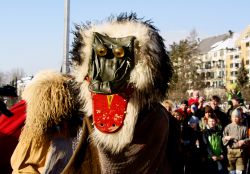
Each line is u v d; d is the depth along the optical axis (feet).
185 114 31.17
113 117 6.54
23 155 9.71
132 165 6.79
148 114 6.76
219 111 35.27
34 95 9.27
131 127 6.54
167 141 7.69
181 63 211.41
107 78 6.45
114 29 6.79
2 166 11.33
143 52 6.57
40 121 9.30
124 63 6.48
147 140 6.79
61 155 9.54
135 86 6.56
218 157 29.91
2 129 11.19
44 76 9.36
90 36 6.82
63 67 9.54
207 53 326.24
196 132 29.25
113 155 6.69
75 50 7.13
